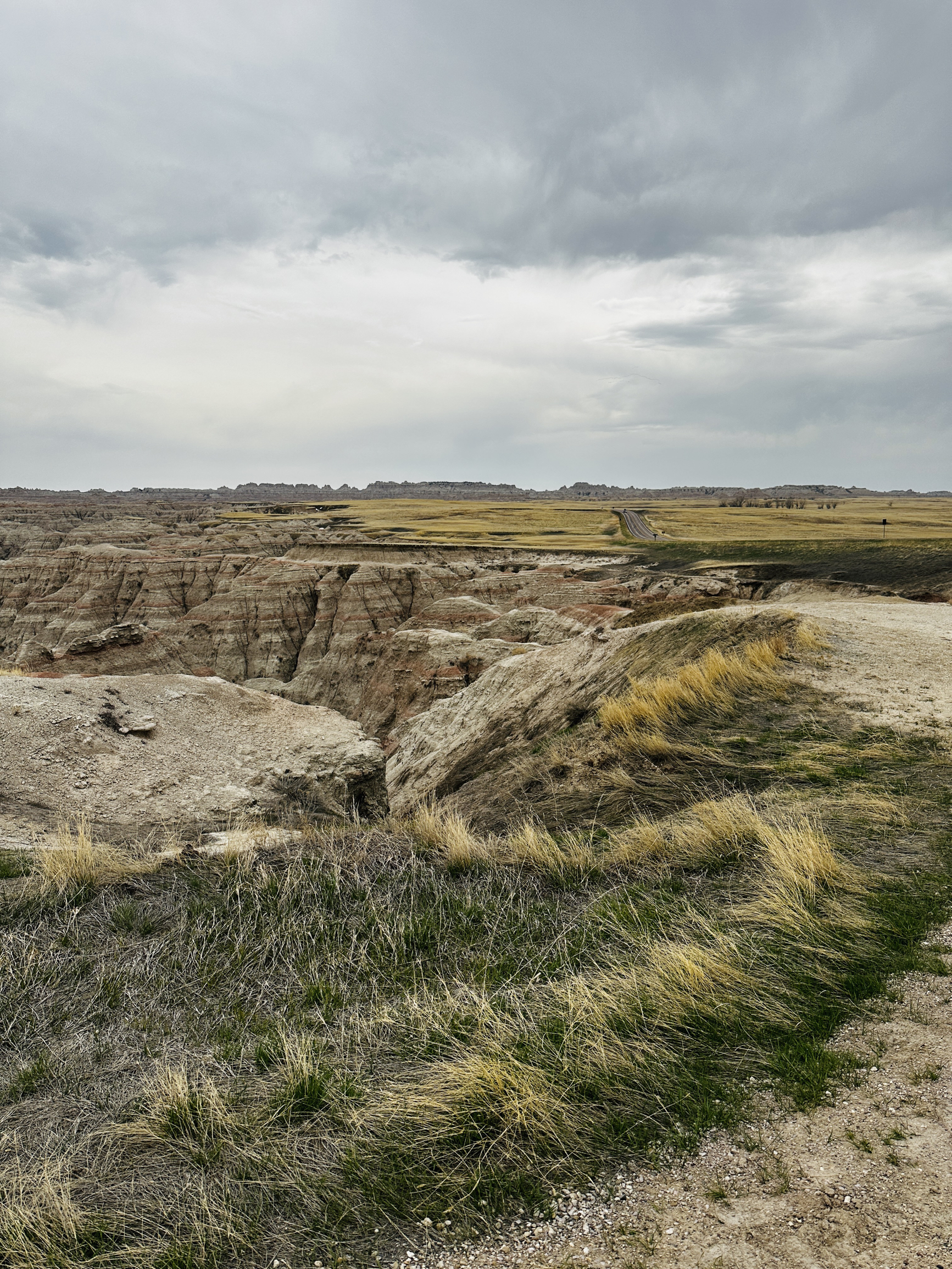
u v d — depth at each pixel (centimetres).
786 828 784
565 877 771
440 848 875
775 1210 337
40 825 1638
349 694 6334
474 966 609
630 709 1348
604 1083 439
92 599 8344
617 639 2206
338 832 988
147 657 4581
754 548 9400
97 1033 543
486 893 743
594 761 1204
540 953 615
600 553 10300
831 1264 304
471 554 10450
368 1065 490
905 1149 363
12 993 587
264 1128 434
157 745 2453
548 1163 391
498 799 1266
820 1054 443
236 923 703
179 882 794
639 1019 496
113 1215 375
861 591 5728
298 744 2858
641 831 840
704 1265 311
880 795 870
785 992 509
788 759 1039
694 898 681
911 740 1070
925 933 568
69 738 2219
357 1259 344
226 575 8788
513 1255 335
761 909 626
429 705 4609
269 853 872
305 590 7981
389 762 3212
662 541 11600
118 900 749
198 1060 508
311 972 619
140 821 1952
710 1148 385
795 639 1669
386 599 7669
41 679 2550
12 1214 372
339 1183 393
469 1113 424
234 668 7431
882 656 1549
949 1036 446
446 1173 391
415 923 681
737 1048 464
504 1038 490
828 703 1276
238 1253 353
